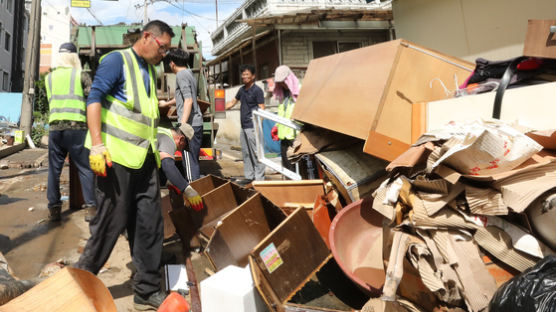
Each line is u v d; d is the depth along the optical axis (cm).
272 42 1603
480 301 165
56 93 385
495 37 521
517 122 228
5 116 1468
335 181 317
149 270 239
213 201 327
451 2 579
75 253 321
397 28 686
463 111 259
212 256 235
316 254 223
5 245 336
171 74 620
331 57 394
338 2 1692
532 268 151
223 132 1661
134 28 662
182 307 215
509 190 174
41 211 445
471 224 183
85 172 397
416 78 300
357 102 309
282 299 202
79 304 170
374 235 242
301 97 412
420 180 194
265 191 326
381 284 212
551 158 189
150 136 242
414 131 290
